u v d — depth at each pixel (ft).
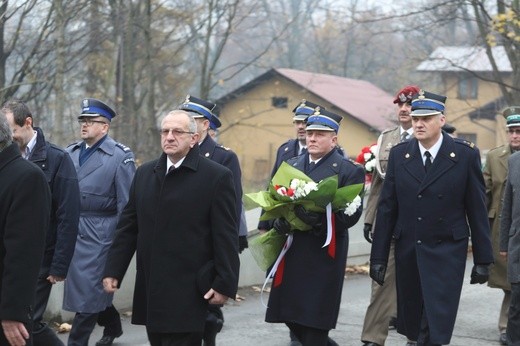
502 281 29.76
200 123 26.86
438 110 23.61
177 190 19.63
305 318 23.70
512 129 29.78
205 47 76.33
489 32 66.33
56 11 53.06
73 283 25.94
